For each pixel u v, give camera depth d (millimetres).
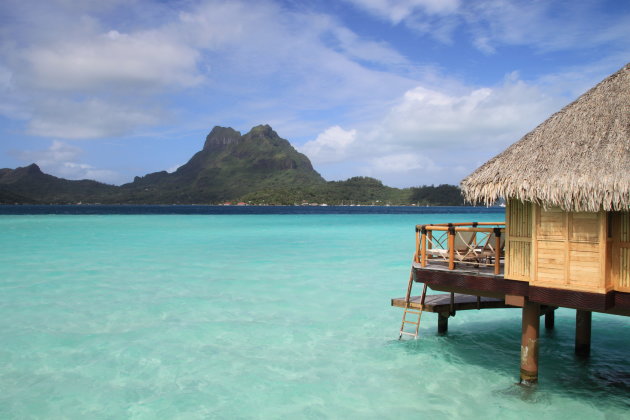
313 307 12586
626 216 6359
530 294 6871
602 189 5996
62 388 7523
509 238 7250
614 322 11398
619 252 6426
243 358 8883
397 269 18562
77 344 9578
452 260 8055
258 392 7434
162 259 21062
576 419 6668
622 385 7777
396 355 9133
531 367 7230
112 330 10523
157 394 7332
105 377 7957
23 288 14703
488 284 7465
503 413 6824
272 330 10586
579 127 6918
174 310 12180
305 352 9234
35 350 9211
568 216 6527
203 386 7637
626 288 6355
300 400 7176
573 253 6496
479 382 7906
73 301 13086
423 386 7730
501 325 11281
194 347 9453
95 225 46031
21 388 7516
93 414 6660
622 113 6703
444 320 10430
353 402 7133
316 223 53688
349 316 11758
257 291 14453
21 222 50594
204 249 25047
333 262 20359
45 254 22453
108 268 18484
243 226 46594
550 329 10750
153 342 9719
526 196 6668
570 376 8141
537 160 6879
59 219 59594
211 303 12930
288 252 23812
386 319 11539
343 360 8844
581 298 6422
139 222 53281
